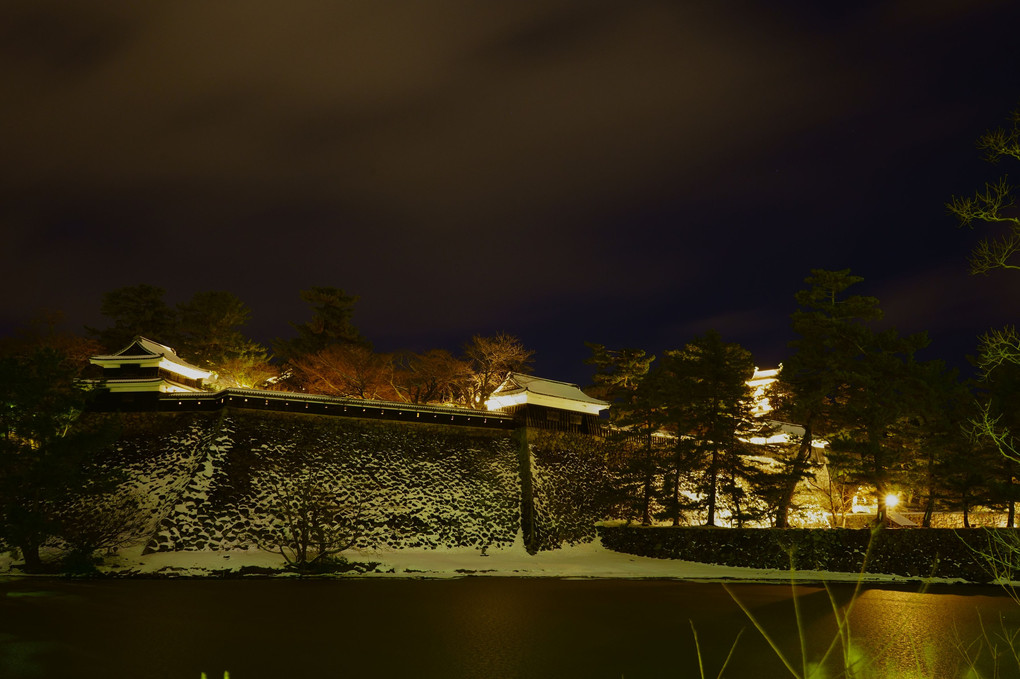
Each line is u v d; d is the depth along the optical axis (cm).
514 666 2012
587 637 2427
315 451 4947
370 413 5297
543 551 5153
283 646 2180
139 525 4300
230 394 4903
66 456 3809
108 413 5006
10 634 2241
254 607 2855
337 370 7256
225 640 2238
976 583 4247
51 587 3247
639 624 2686
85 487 4100
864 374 5322
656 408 5862
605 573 4538
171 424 4962
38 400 3828
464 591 3528
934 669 2022
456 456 5425
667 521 5981
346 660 2033
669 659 2125
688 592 3625
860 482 5100
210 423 4919
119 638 2225
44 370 3950
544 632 2500
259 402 4978
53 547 4169
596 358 7775
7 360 3862
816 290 5778
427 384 7681
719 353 5519
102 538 4228
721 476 6253
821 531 4700
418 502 4981
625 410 5847
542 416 5988
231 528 4325
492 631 2500
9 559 3953
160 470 4684
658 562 5075
